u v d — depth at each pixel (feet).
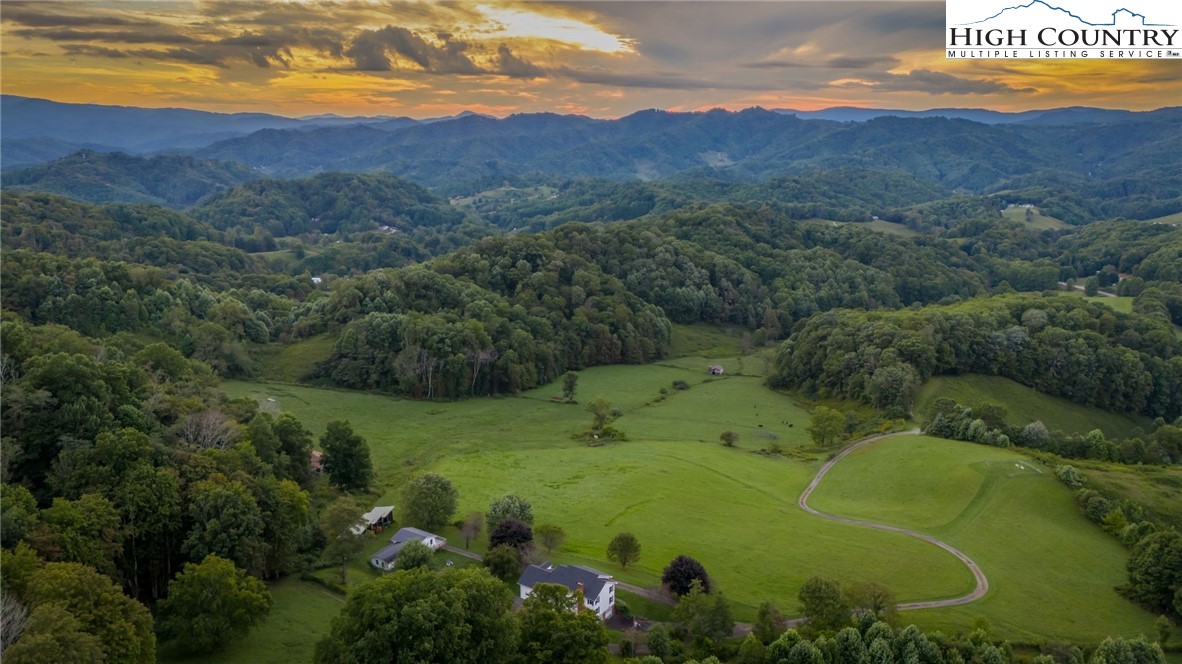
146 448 233.14
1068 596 243.60
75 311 497.46
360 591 180.45
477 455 386.73
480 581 183.42
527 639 182.91
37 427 243.60
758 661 194.49
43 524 186.39
